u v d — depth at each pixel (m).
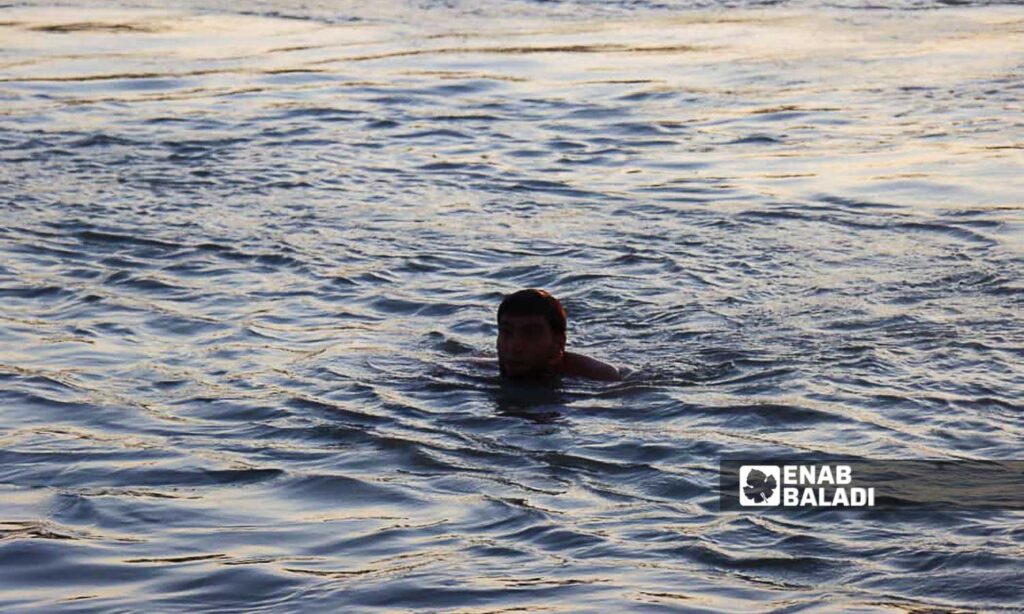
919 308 26.89
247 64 57.59
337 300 28.28
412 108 49.19
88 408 22.00
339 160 42.03
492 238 33.09
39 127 46.34
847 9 70.00
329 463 19.48
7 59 58.59
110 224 34.53
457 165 41.25
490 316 27.14
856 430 20.34
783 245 32.00
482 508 17.67
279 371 23.77
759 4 72.00
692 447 19.80
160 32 65.50
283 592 15.34
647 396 22.09
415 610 14.80
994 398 21.67
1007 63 55.41
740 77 53.91
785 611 14.46
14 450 20.16
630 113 48.06
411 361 24.20
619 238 32.94
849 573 15.43
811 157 41.50
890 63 56.16
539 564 15.91
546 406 21.72
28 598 15.28
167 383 23.23
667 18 68.38
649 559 15.97
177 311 27.53
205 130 46.03
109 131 45.78
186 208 36.38
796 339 25.02
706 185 38.44
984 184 37.53
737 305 27.31
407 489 18.41
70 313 27.45
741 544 16.34
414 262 31.00
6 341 25.62
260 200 37.31
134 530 17.19
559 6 72.62
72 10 72.56
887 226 33.53
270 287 29.27
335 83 53.50
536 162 41.66
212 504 18.03
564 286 29.05
